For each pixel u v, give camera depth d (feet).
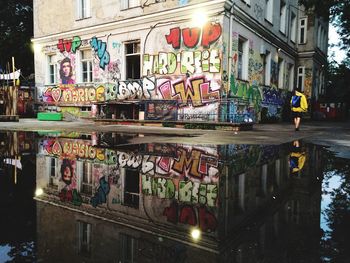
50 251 4.75
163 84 42.80
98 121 44.04
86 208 7.25
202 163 13.46
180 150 17.35
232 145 19.94
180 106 40.57
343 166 13.19
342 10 46.83
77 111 54.29
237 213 6.99
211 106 38.27
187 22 39.99
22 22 83.35
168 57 42.09
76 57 53.88
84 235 5.52
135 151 16.92
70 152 16.52
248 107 44.29
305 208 7.35
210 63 38.27
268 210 7.18
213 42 37.91
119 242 5.19
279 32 57.82
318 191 9.07
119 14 47.60
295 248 5.04
